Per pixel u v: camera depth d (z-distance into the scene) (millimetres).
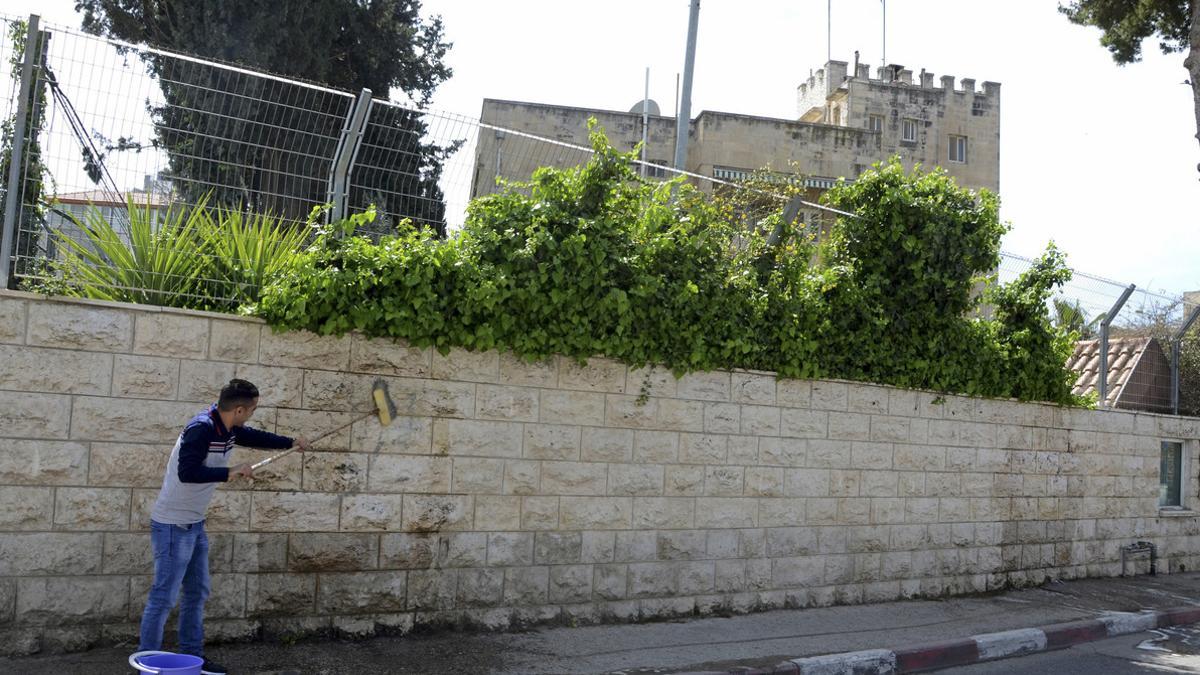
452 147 7805
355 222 7121
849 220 10000
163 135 6805
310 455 6816
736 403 8852
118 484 6219
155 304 6738
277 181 7184
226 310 6973
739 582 8812
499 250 7605
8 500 5926
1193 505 13586
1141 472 12820
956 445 10570
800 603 9211
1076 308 12281
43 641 5996
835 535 9492
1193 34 14805
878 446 9867
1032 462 11367
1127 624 9797
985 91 36500
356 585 6953
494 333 7434
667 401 8438
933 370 10273
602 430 8062
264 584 6645
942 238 9953
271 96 7129
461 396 7402
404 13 21391
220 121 6961
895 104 35594
